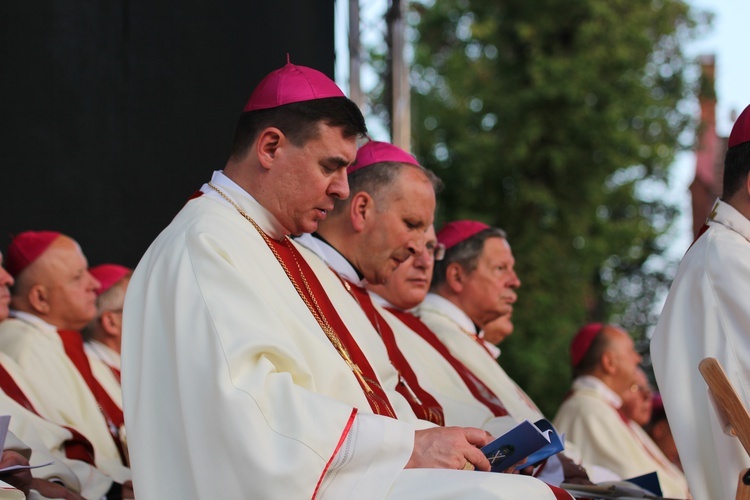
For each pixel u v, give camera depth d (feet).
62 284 21.62
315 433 11.66
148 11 28.35
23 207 28.27
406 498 11.79
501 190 66.08
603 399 27.45
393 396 15.23
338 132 13.48
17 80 28.27
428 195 17.07
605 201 67.26
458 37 72.23
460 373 19.33
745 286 13.87
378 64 39.93
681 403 13.99
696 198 67.92
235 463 11.52
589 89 64.18
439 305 21.53
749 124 14.67
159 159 28.50
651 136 68.33
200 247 12.59
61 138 28.53
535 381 60.95
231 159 13.80
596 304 73.67
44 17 28.35
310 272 14.30
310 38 27.22
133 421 12.25
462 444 12.49
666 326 14.43
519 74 67.10
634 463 26.58
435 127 67.46
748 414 12.42
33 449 16.39
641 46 65.41
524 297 63.00
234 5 27.73
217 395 11.66
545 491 11.94
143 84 28.45
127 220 28.66
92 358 23.27
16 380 20.06
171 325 12.28
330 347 13.20
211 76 27.99
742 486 12.76
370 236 16.92
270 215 13.64
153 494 11.95
